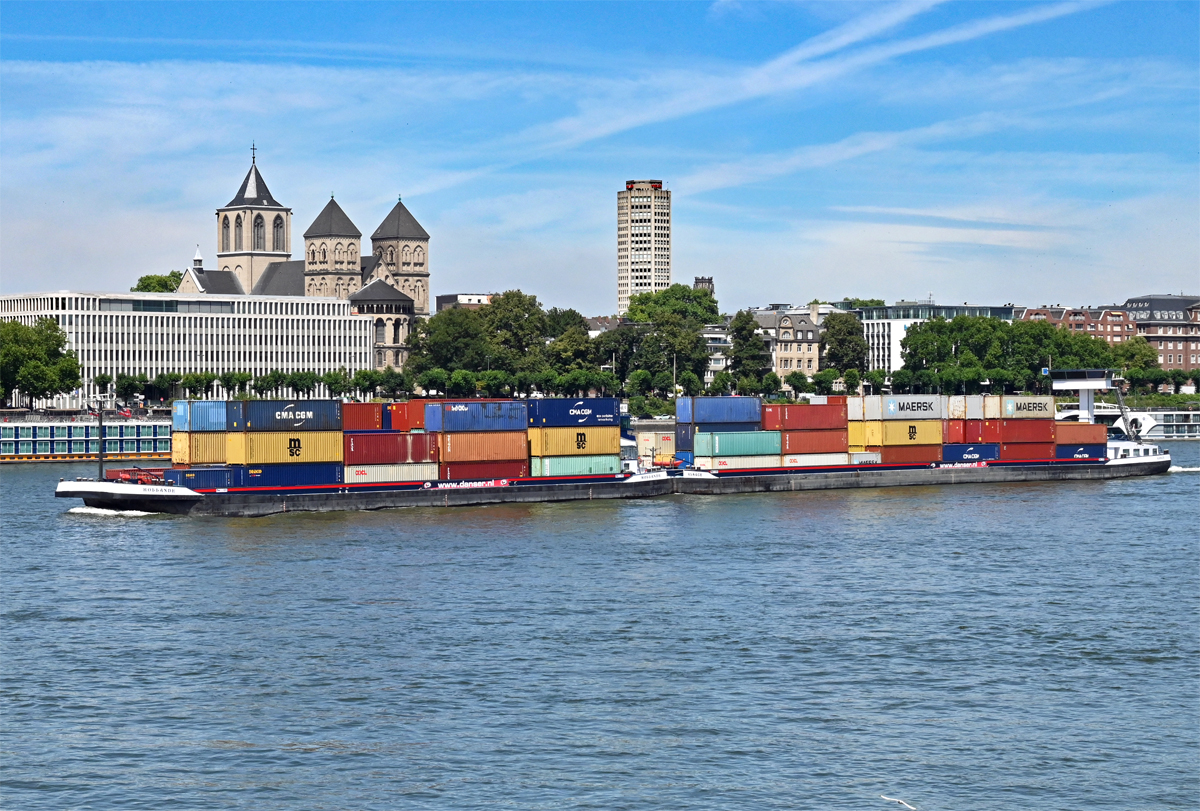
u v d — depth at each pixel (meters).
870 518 154.00
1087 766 70.94
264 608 103.12
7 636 94.88
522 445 166.50
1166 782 68.94
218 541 134.00
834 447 185.88
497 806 66.12
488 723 76.69
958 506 165.50
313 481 155.75
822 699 80.94
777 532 142.50
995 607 104.06
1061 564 122.75
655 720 77.12
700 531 142.75
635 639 93.81
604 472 171.88
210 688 82.88
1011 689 83.00
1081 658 89.56
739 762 71.19
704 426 178.75
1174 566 121.56
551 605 104.25
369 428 158.50
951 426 193.38
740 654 90.12
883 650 91.31
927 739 74.44
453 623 98.25
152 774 69.88
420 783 68.69
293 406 154.38
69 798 67.12
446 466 162.25
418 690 82.31
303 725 76.50
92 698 81.06
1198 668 87.44
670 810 65.50
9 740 74.38
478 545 132.38
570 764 70.94
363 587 110.94
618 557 125.75
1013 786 68.44
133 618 100.06
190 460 154.00
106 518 150.88
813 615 101.19
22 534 139.38
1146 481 197.25
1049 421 198.75
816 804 66.31
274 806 66.31
